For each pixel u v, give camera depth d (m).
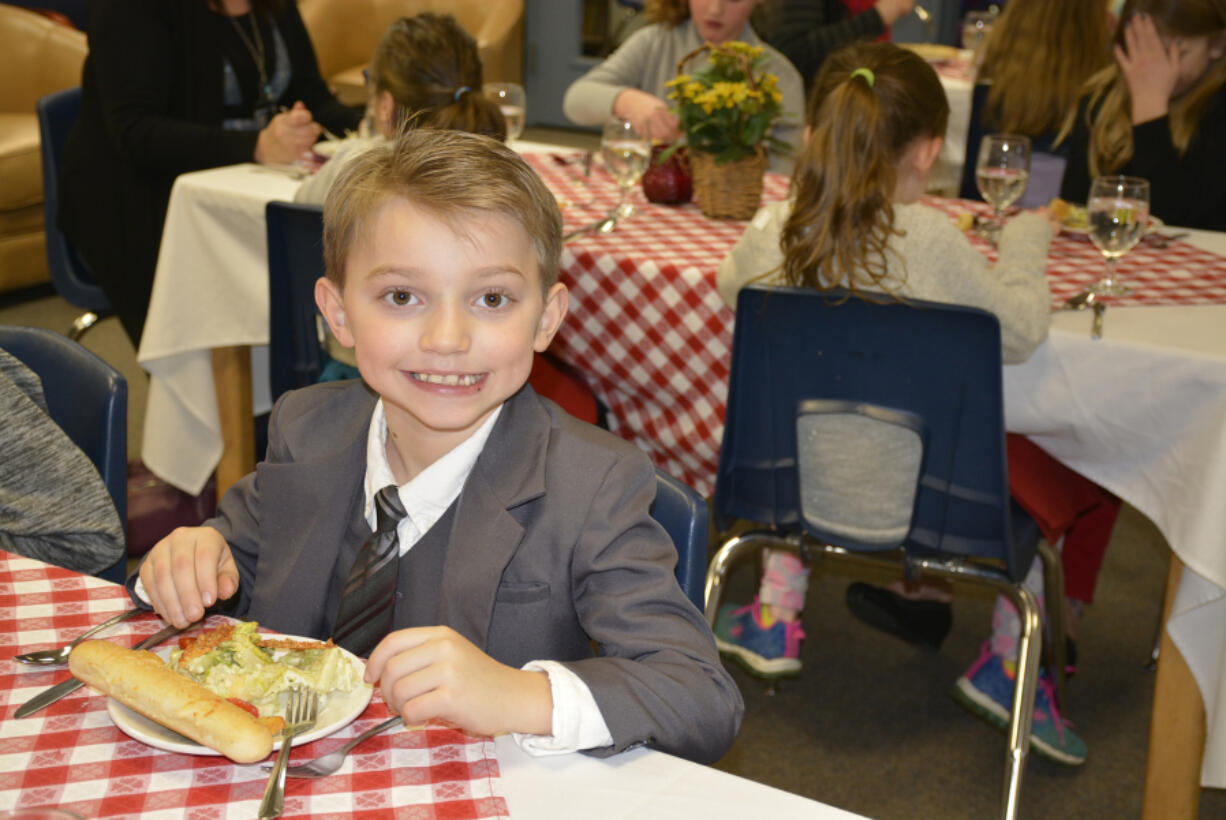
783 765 1.93
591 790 0.72
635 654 0.87
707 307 1.85
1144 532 2.80
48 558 1.13
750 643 2.15
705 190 2.19
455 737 0.76
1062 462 1.75
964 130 3.59
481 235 0.87
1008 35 2.94
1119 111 2.61
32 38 4.38
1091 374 1.62
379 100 2.16
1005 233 1.86
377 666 0.76
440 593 0.93
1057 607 1.84
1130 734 2.05
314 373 2.01
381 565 0.97
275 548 1.01
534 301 0.92
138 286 2.82
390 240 0.87
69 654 0.81
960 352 1.49
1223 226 2.56
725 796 0.72
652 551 0.94
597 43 6.56
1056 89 2.90
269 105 2.93
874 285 1.57
